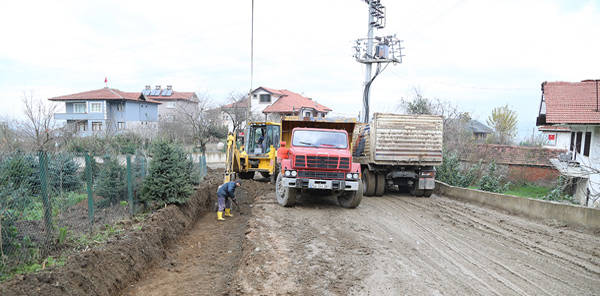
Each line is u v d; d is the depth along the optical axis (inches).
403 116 566.9
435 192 674.2
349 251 302.4
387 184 633.6
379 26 1017.5
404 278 248.1
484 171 817.5
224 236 394.6
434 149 577.3
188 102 2132.1
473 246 331.0
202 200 512.1
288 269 260.2
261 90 2127.2
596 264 289.6
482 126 1931.6
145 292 250.4
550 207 439.5
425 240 344.5
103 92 1679.4
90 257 235.3
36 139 515.2
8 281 187.3
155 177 403.2
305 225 383.6
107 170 352.8
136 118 1689.2
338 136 500.4
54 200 277.7
